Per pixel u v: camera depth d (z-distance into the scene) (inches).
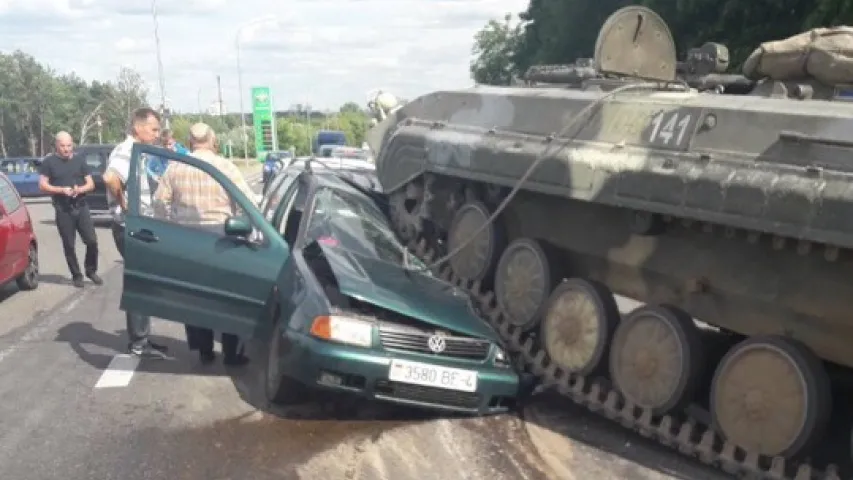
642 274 252.1
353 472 207.2
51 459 213.0
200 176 276.7
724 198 201.2
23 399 260.5
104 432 231.9
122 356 310.8
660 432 224.8
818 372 197.2
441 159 299.4
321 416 246.7
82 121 3065.9
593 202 239.1
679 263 236.5
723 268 224.7
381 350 232.7
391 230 300.7
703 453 214.1
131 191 273.7
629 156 229.6
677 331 223.0
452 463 214.8
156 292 273.9
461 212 304.7
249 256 271.7
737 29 635.5
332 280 262.1
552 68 305.4
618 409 239.1
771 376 203.2
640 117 234.5
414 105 341.4
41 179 441.1
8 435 229.8
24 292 442.3
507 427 241.8
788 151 195.2
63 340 335.6
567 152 247.0
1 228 398.9
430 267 281.4
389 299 239.8
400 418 246.7
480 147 279.4
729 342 243.1
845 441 221.1
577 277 272.1
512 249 280.7
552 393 276.1
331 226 284.8
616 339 239.5
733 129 209.0
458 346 240.1
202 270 271.6
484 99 297.7
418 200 326.6
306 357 232.4
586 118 248.7
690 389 222.2
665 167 218.1
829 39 232.4
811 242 193.6
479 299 294.4
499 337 252.2
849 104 203.8
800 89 231.0
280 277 267.0
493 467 212.8
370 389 232.1
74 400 259.8
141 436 229.1
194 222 276.2
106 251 600.1
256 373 289.3
